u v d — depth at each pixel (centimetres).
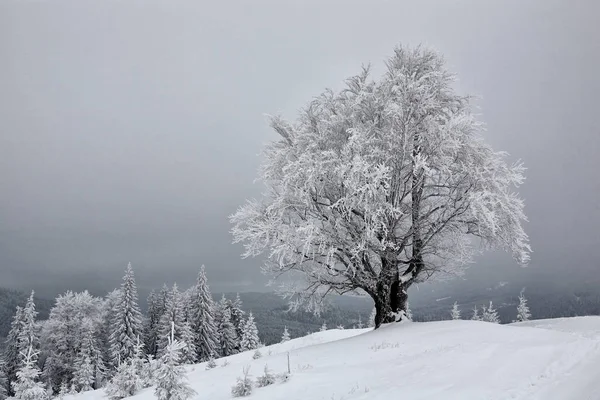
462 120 1642
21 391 1584
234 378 1184
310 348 1541
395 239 1753
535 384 693
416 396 700
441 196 1766
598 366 741
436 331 1349
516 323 1934
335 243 1672
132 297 5362
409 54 1880
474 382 732
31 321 5284
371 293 1853
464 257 1941
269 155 1931
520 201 1669
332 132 1806
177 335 5003
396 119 1627
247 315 6694
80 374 4831
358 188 1534
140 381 1517
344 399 767
